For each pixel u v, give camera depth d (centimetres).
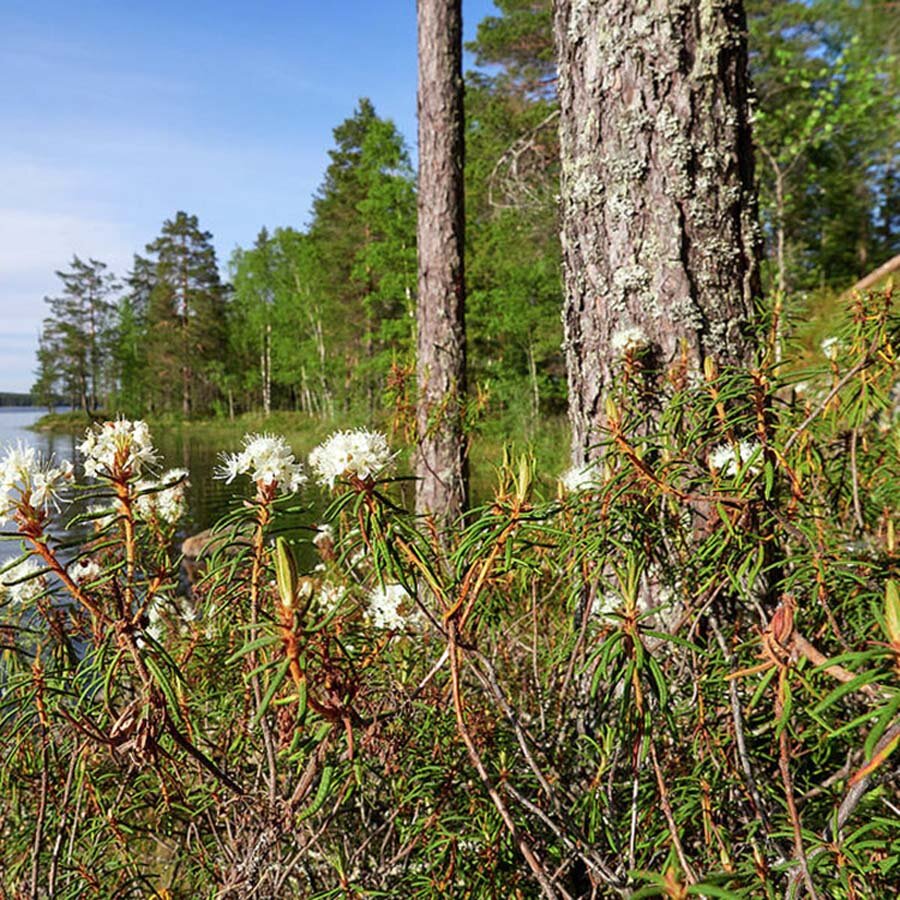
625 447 121
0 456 93
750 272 197
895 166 1027
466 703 135
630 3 200
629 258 201
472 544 96
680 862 89
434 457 349
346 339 3042
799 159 964
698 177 195
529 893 113
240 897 110
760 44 964
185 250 5109
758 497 112
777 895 87
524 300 1770
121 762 115
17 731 107
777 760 105
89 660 105
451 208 495
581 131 212
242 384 4959
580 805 110
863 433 181
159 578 98
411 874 113
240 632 125
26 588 120
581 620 141
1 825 137
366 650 125
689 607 125
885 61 820
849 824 103
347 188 2989
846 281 1198
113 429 99
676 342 194
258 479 102
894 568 106
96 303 5544
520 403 1537
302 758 98
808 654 67
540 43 1744
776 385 120
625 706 88
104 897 120
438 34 496
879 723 56
